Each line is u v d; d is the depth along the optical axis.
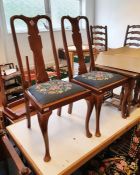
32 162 1.24
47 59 4.04
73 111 1.87
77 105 1.99
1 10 3.13
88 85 1.43
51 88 1.29
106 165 1.45
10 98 2.34
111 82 1.46
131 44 3.35
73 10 4.40
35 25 1.45
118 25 4.36
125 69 1.67
